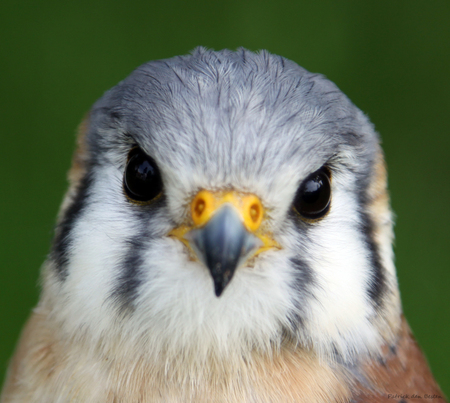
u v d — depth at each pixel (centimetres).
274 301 71
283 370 71
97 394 71
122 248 71
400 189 90
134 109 72
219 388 71
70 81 90
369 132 72
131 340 71
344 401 71
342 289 71
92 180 72
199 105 71
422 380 72
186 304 71
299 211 71
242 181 71
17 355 73
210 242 71
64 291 72
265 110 71
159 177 71
